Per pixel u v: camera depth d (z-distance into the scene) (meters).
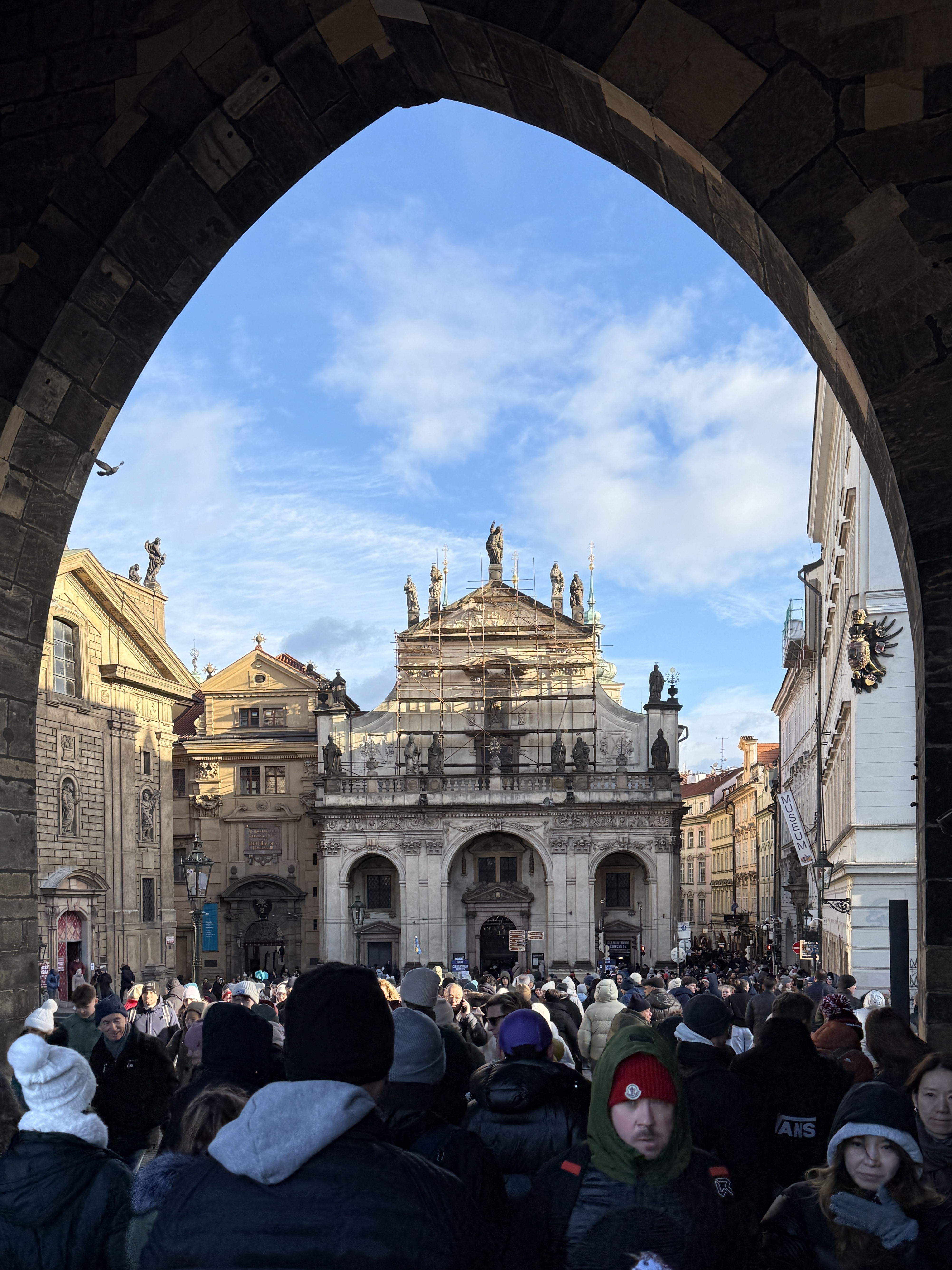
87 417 9.10
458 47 7.82
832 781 46.16
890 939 9.63
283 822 83.56
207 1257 2.92
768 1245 4.64
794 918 79.50
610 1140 3.94
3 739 9.04
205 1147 5.01
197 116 8.28
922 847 6.96
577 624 84.12
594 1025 13.23
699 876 143.38
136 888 57.84
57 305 8.55
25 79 8.48
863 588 32.44
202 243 8.84
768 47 6.84
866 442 7.57
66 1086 4.84
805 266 6.82
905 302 6.72
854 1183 4.62
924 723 6.89
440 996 10.01
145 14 8.27
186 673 63.34
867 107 6.73
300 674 85.19
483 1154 4.96
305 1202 2.96
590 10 7.10
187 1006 12.66
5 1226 4.58
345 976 3.41
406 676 84.44
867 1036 6.71
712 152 6.90
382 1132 3.27
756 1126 5.72
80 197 8.41
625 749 81.88
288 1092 3.14
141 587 62.69
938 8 6.65
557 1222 3.91
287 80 8.24
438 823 79.81
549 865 79.25
